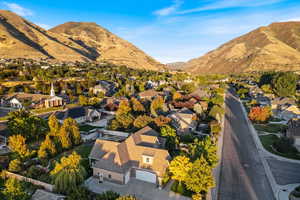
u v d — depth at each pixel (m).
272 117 75.44
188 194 29.52
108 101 84.81
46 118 63.53
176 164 30.70
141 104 70.31
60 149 41.84
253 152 45.50
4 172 31.67
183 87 119.94
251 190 31.48
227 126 64.44
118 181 31.58
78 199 25.08
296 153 45.09
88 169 35.56
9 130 44.91
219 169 37.72
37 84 104.44
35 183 30.20
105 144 35.31
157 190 30.34
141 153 34.16
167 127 45.44
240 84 167.12
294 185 32.97
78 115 63.88
